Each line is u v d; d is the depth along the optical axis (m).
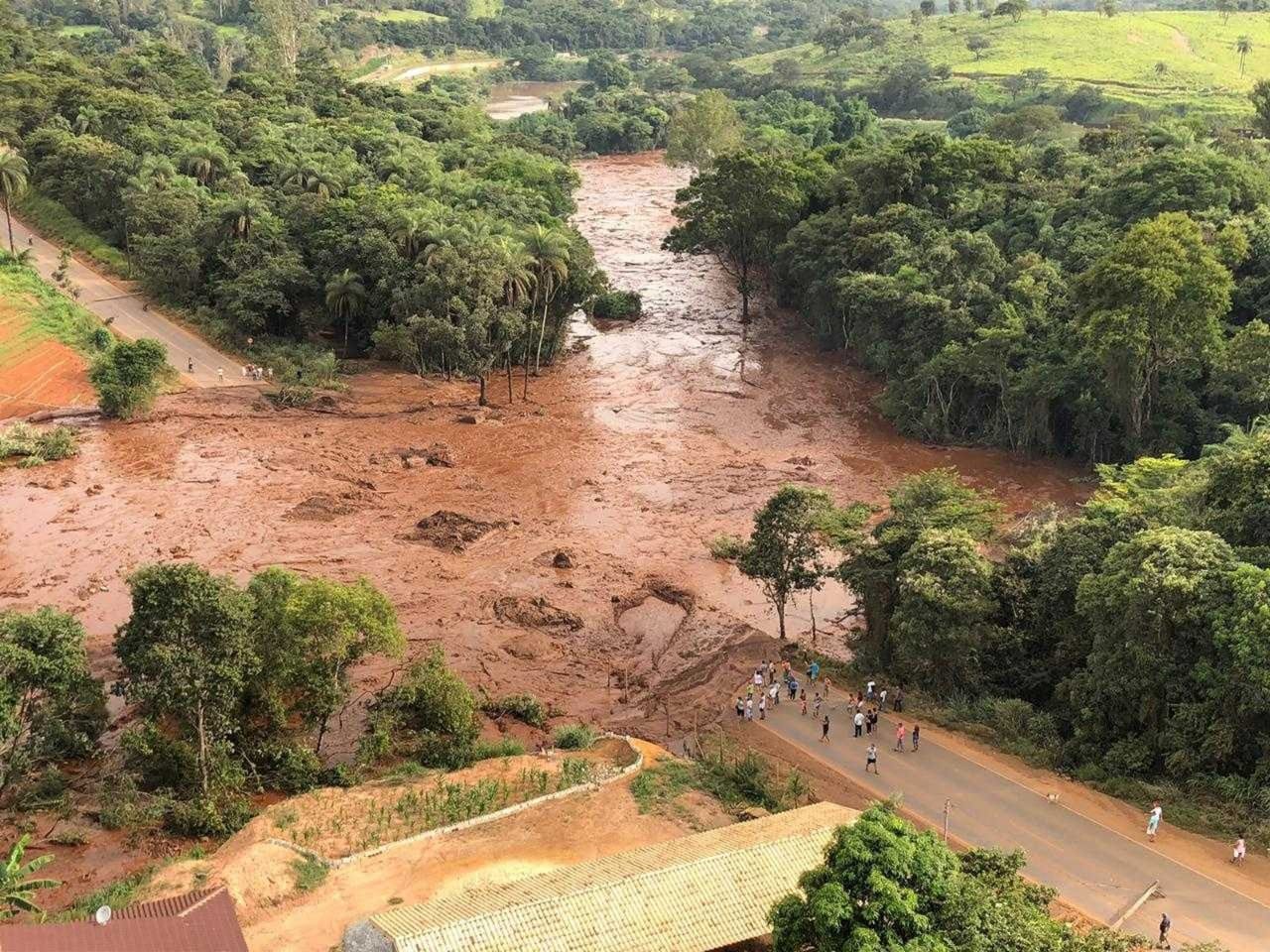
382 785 43.03
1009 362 86.81
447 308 95.69
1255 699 40.50
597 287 108.75
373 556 68.19
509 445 87.62
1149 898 37.38
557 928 29.94
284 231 108.12
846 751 47.81
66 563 65.50
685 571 68.00
